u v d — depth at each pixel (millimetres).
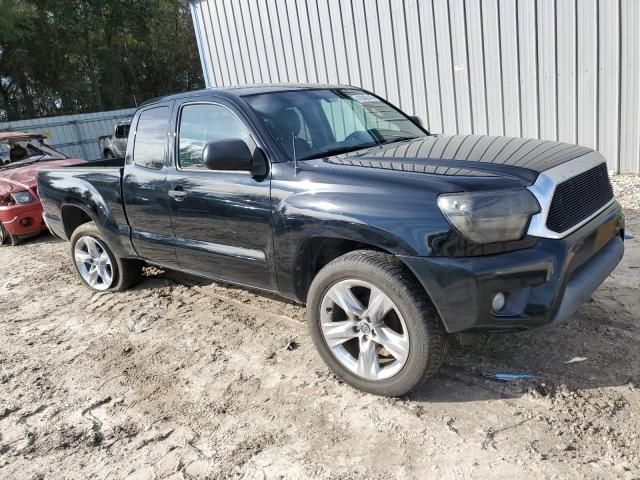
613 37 6992
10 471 2816
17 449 2998
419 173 2896
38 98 28422
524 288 2643
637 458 2373
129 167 4488
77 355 4074
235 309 4559
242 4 10898
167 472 2670
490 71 8125
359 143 3781
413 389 2941
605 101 7277
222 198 3615
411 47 8805
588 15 7102
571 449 2473
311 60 10172
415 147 3488
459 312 2660
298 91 4094
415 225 2709
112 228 4754
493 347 3408
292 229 3195
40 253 7438
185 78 35156
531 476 2344
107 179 4680
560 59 7480
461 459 2500
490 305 2623
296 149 3479
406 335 2818
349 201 2936
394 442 2672
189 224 3961
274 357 3662
